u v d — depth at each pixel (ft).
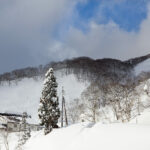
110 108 196.54
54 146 98.48
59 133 110.73
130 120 161.17
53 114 134.51
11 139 208.74
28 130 177.37
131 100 172.55
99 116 184.85
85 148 84.23
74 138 97.19
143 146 72.33
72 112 235.40
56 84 141.08
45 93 138.31
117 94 181.27
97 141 85.71
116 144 78.79
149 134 78.64
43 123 135.44
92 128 100.48
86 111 214.28
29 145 117.08
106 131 91.30
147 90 224.33
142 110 184.96
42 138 116.37
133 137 79.56
